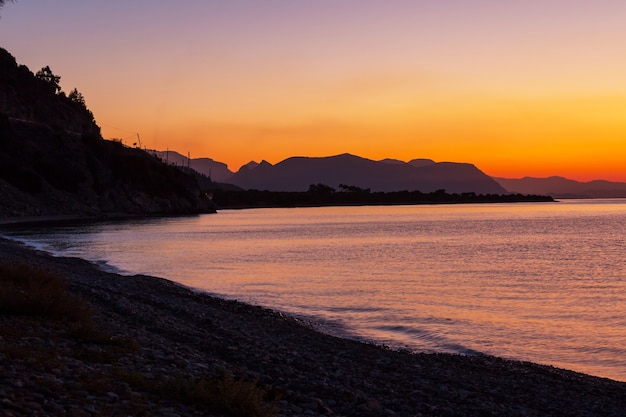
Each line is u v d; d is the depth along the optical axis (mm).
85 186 191000
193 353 15391
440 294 40844
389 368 17438
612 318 32062
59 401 8555
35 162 181750
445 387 15258
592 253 78375
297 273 52844
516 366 19359
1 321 14367
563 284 47438
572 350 24188
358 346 21172
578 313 33625
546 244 94500
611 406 14570
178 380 10469
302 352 18875
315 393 12711
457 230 136125
